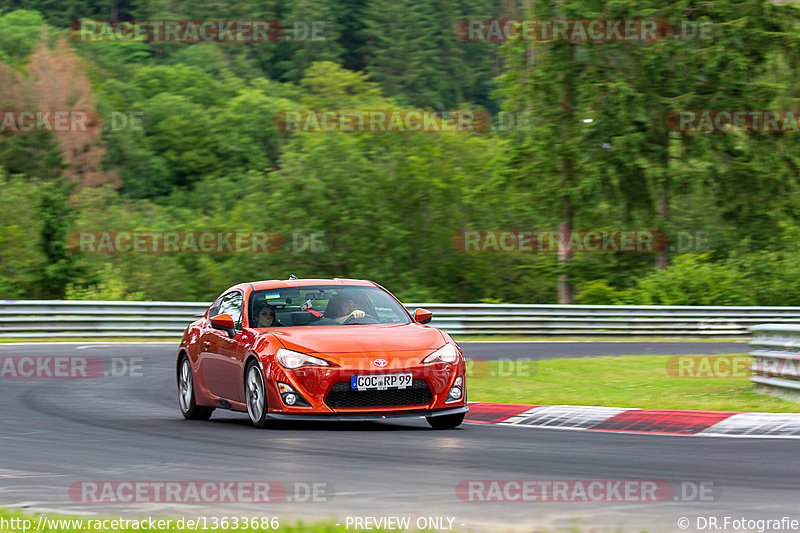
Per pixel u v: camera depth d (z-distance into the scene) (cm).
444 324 9462
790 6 14175
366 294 3747
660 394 4497
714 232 15100
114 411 4166
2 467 2594
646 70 14025
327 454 2756
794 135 14175
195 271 19100
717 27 13975
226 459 2686
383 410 3209
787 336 4097
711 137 14238
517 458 2669
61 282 13138
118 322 8769
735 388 4562
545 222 15550
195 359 3862
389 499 2080
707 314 10300
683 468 2495
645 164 13600
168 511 1970
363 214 18062
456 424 3434
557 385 5069
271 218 18288
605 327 10000
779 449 2838
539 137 14450
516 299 19225
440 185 18000
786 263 13662
